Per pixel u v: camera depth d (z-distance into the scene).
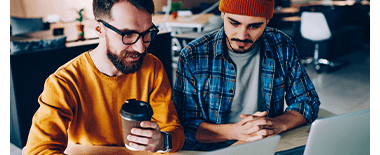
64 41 3.20
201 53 1.52
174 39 4.94
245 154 0.74
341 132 0.84
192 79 1.52
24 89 2.68
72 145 1.12
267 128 1.29
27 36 4.03
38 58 2.76
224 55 1.51
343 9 6.43
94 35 3.98
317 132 0.81
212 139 1.36
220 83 1.53
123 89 1.17
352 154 0.90
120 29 0.98
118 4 0.96
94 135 1.15
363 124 0.87
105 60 1.11
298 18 5.99
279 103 1.62
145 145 0.93
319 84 4.46
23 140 2.73
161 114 1.22
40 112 1.02
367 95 4.00
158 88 1.26
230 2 1.30
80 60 1.12
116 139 1.19
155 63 1.27
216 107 1.55
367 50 6.62
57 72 1.08
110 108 1.16
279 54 1.57
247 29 1.33
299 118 1.41
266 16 1.30
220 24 5.57
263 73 1.55
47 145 0.96
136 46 1.01
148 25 1.01
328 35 5.00
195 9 7.36
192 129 1.42
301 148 1.14
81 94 1.10
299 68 1.60
